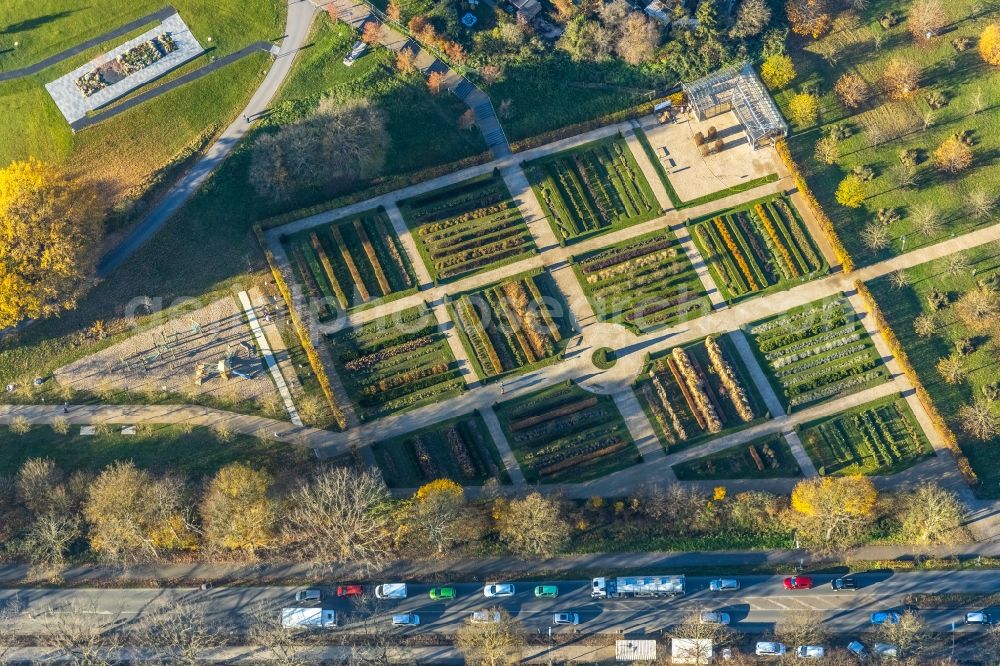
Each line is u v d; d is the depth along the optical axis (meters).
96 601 167.62
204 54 192.00
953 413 174.00
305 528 167.62
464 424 175.12
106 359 177.75
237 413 175.62
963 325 178.62
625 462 173.25
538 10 196.25
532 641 164.62
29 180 174.12
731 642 163.62
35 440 173.75
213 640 165.25
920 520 163.12
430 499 161.25
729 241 183.75
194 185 184.75
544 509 161.12
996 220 184.12
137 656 164.50
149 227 182.88
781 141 188.38
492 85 191.25
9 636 165.62
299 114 188.38
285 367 177.75
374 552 166.88
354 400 176.62
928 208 184.12
